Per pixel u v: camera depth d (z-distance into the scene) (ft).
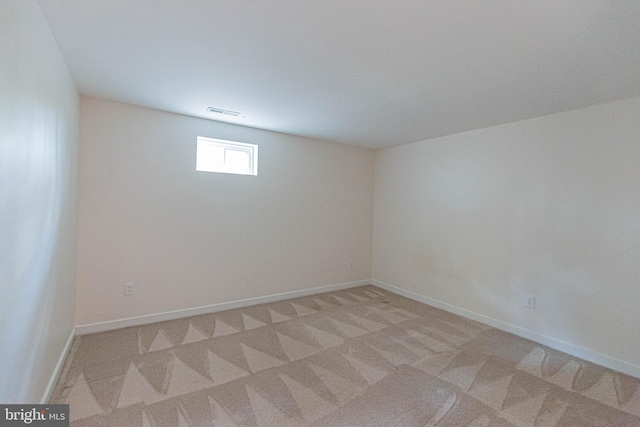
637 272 7.36
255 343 8.56
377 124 10.62
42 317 5.32
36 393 5.09
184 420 5.44
